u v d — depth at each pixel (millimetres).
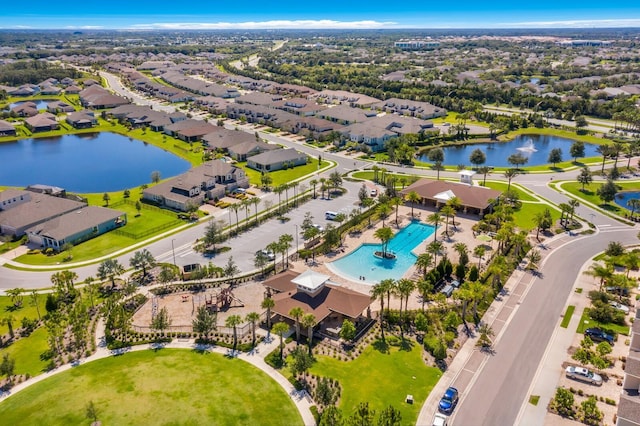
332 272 111000
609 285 96438
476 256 116688
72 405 69062
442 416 65438
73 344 84750
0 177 188000
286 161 194125
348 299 91312
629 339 83562
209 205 153125
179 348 82938
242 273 109188
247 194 163750
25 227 130875
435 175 183125
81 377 75375
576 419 66250
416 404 69250
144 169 198000
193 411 67562
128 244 125312
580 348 79938
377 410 67875
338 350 81938
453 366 77750
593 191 162625
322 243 124812
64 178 186875
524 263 113125
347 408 68312
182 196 152000
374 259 117562
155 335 86688
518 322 89562
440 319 90875
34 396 71188
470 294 87562
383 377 75250
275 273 108812
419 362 79062
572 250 119562
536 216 135625
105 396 70812
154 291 101750
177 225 137625
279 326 79438
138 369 77062
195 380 74188
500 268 99688
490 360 79062
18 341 85812
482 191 148250
